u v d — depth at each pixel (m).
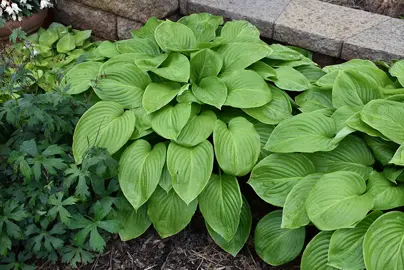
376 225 1.34
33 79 1.71
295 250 1.54
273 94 1.73
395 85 1.81
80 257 1.54
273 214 1.59
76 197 1.50
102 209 1.47
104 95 1.73
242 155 1.55
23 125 1.69
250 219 1.63
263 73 1.78
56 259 1.53
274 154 1.57
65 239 1.56
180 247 1.65
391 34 2.00
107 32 2.26
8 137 1.77
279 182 1.54
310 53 2.07
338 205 1.38
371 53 1.95
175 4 2.26
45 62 2.04
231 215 1.54
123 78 1.76
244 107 1.64
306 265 1.45
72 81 1.80
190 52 1.83
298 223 1.44
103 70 1.77
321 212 1.38
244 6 2.18
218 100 1.65
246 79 1.71
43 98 1.58
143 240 1.67
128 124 1.64
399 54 1.91
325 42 2.01
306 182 1.50
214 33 1.97
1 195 1.51
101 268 1.60
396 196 1.43
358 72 1.70
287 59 1.87
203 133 1.60
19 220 1.43
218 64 1.78
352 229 1.39
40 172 1.46
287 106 1.71
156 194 1.61
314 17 2.10
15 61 2.00
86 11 2.25
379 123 1.50
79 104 1.70
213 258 1.62
